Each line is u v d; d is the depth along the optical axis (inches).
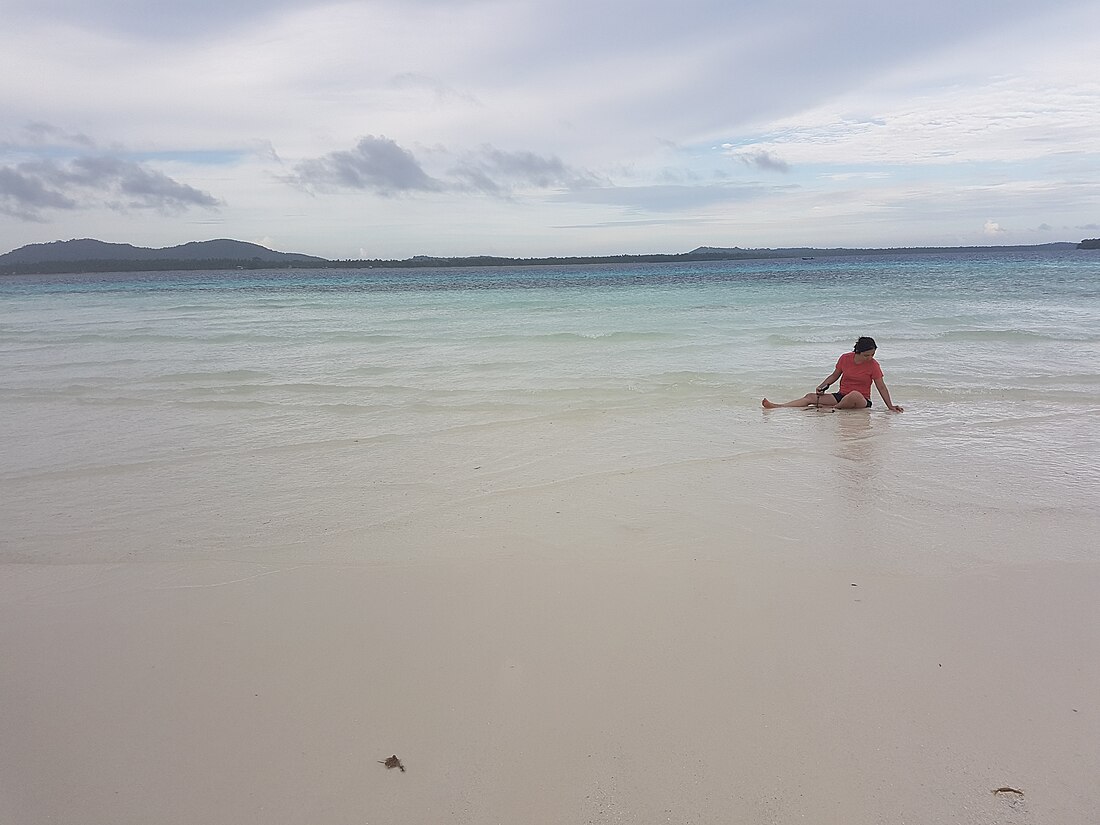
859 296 1007.0
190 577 164.7
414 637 135.0
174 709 115.2
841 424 307.1
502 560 169.2
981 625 135.7
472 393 376.2
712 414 326.6
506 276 2709.2
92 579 165.0
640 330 633.0
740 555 169.6
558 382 402.6
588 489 221.5
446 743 104.9
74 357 533.3
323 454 268.8
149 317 885.2
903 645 128.9
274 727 109.8
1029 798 92.6
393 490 225.0
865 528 186.2
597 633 134.8
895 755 100.5
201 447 282.4
